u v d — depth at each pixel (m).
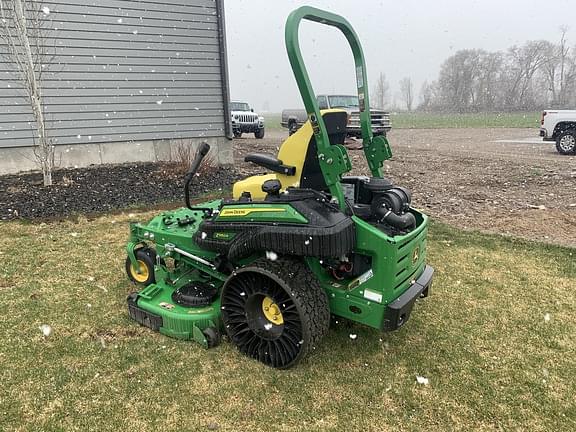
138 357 3.31
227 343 3.49
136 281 4.54
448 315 4.02
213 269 3.74
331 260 3.23
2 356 3.32
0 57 9.13
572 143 14.02
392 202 3.22
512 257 5.39
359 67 3.51
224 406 2.83
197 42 11.05
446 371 3.22
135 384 3.02
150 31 10.45
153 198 8.04
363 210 3.32
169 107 11.02
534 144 17.95
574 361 3.36
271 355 3.17
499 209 7.49
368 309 3.05
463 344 3.56
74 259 5.23
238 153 15.23
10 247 5.58
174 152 11.22
